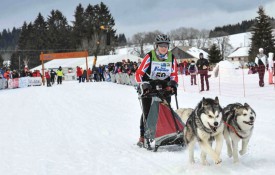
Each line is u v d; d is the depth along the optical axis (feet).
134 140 24.35
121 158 19.54
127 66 84.02
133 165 17.97
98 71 109.91
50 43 267.18
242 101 38.42
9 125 32.12
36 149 22.54
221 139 16.30
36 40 273.75
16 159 20.25
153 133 20.57
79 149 22.20
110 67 101.09
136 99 49.29
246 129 16.58
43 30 287.07
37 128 30.12
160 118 20.39
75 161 19.35
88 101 49.14
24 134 27.63
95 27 264.93
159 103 20.66
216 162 15.92
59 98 55.42
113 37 259.19
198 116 16.21
